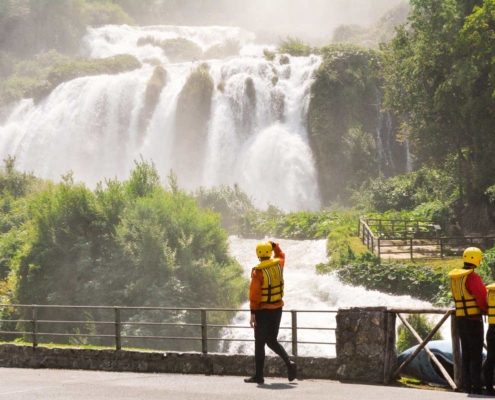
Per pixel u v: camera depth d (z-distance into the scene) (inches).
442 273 1952.5
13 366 924.6
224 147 4360.2
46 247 2138.3
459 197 2910.9
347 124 4183.1
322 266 2198.6
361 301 1924.2
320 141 4119.1
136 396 629.6
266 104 4352.9
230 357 786.2
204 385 690.8
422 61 2733.8
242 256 2511.1
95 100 4744.1
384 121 4352.9
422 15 2910.9
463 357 619.2
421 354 693.9
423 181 3260.3
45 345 937.5
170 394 636.7
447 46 2655.0
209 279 1972.2
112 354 860.0
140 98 4690.0
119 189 2268.7
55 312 2055.9
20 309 2117.4
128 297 1941.4
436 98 2652.6
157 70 4736.7
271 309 673.0
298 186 4128.9
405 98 2940.5
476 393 607.8
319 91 4215.1
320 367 724.0
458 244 2365.9
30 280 2121.1
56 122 4808.1
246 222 3014.3
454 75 2571.4
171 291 1898.4
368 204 3240.7
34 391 676.7
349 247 2172.7
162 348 1839.3
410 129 3053.6
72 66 5260.8
